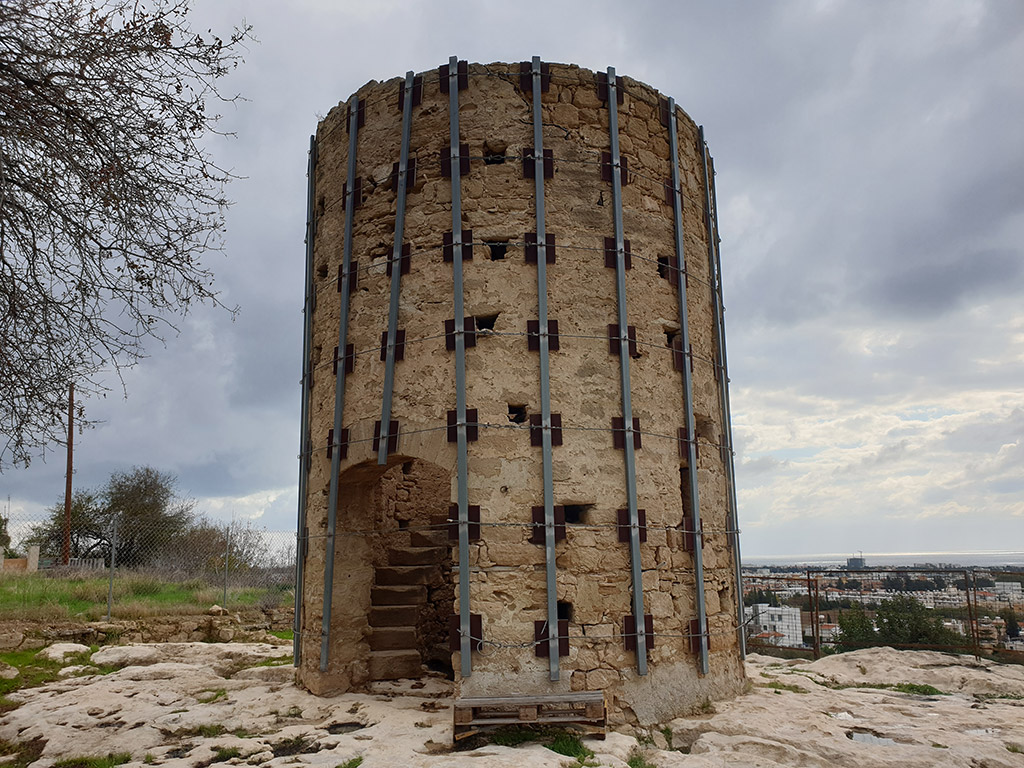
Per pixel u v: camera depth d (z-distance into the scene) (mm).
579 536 8977
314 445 10852
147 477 28156
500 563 8766
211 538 24078
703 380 10844
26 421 6453
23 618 12953
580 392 9406
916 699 10180
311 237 11930
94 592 15492
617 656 8789
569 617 8820
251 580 19781
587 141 10195
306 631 10289
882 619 17047
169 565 20469
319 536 10250
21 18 5527
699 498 10133
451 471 9086
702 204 11750
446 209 9891
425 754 7289
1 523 20359
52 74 5723
